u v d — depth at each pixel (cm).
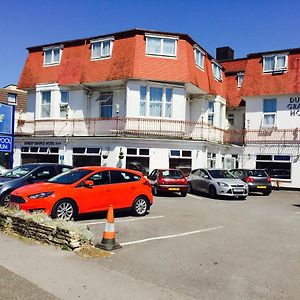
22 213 931
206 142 2588
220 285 604
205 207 1593
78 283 588
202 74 2845
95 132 2655
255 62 3002
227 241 926
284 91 2816
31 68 2981
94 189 1158
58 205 1073
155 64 2564
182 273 661
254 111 2967
